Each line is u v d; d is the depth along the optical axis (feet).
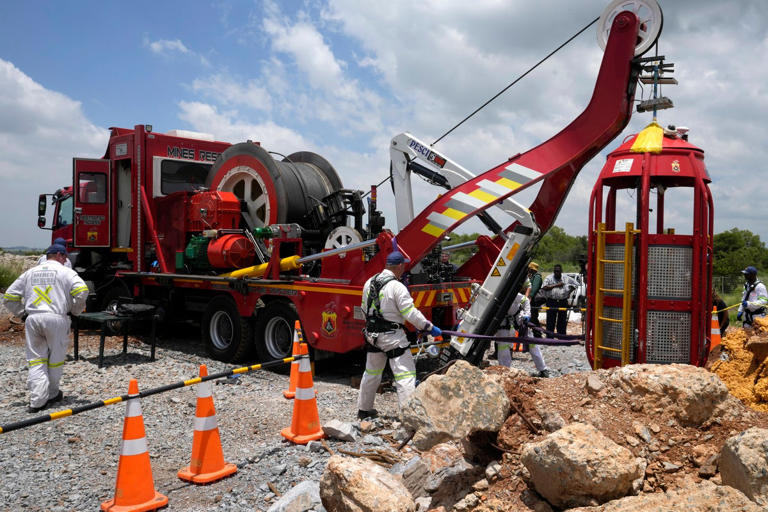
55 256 22.62
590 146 20.31
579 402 13.35
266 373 28.12
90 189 37.99
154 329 30.68
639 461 11.02
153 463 16.52
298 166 33.86
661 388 12.66
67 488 14.69
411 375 18.85
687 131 17.85
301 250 29.45
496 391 13.05
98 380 25.99
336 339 25.45
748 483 9.76
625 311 16.83
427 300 25.25
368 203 29.78
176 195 34.58
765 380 14.85
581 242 206.90
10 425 11.45
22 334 38.93
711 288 17.03
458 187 22.45
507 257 22.44
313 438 17.54
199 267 33.30
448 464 13.92
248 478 15.07
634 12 19.19
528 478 12.09
